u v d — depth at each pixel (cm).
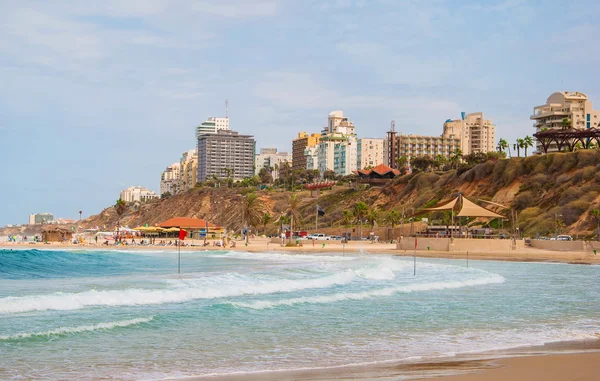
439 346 2228
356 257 8162
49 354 1950
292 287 3938
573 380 1653
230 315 2802
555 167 14038
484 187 15325
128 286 3744
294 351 2102
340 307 3197
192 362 1906
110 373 1747
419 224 13850
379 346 2212
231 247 11806
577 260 8381
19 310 2655
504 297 3862
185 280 4112
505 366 1845
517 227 12700
